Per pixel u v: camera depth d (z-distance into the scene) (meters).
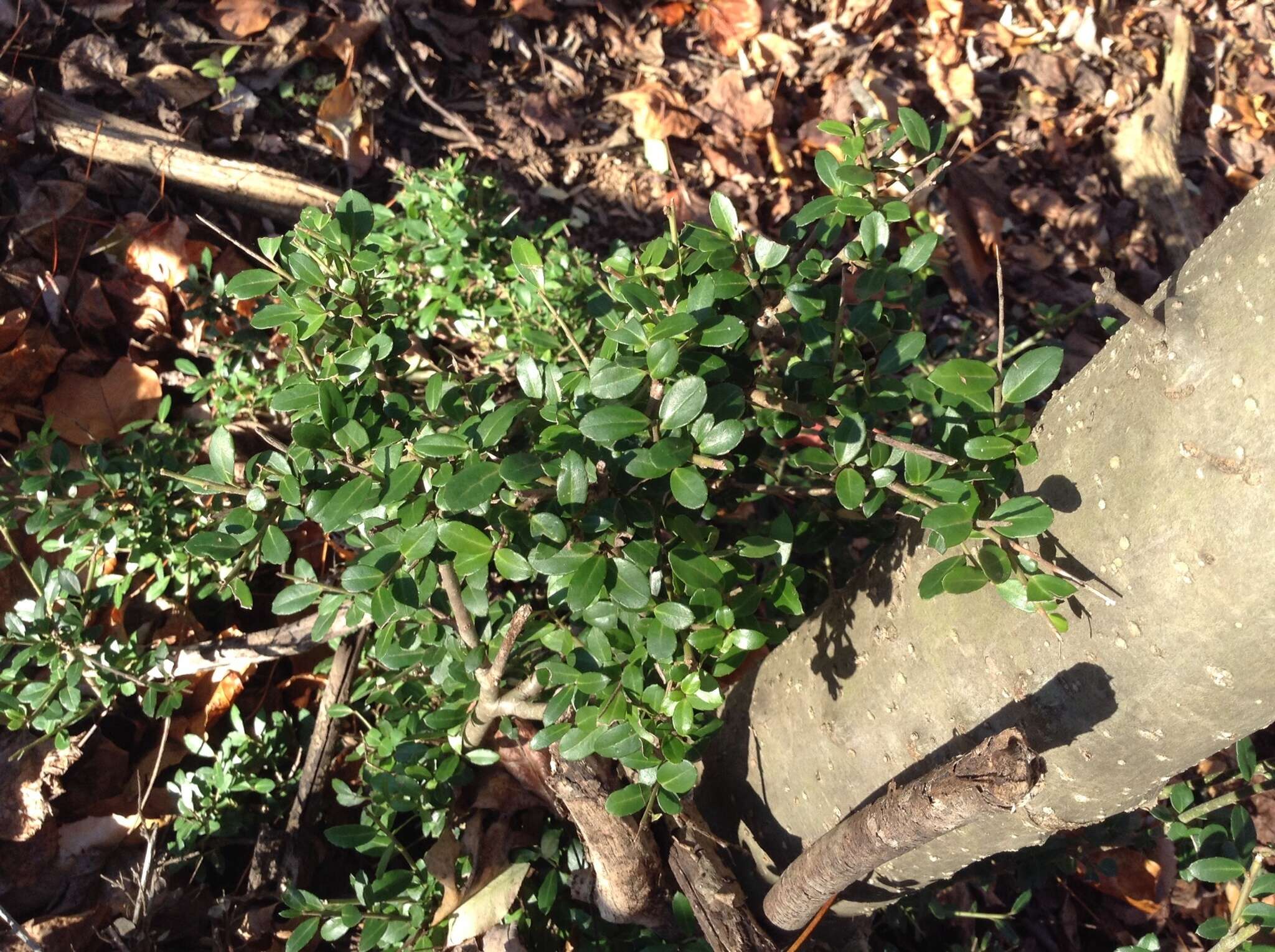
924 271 0.67
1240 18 1.43
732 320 0.46
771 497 0.73
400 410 0.48
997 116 1.25
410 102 1.04
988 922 0.75
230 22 0.98
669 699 0.48
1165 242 1.20
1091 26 1.33
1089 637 0.42
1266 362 0.36
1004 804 0.40
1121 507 0.40
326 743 0.66
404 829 0.67
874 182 0.50
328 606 0.49
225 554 0.48
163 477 0.66
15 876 0.65
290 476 0.47
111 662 0.63
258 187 0.90
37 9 0.92
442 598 0.53
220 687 0.72
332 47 0.99
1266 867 0.79
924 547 0.48
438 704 0.62
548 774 0.58
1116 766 0.44
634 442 0.46
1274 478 0.36
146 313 0.84
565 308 0.73
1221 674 0.39
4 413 0.77
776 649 0.59
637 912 0.55
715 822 0.61
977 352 0.86
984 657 0.46
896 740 0.50
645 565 0.44
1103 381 0.42
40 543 0.70
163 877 0.63
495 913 0.58
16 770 0.66
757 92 1.14
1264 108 1.38
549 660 0.50
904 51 1.26
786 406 0.50
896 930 0.71
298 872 0.65
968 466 0.47
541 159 1.05
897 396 0.50
